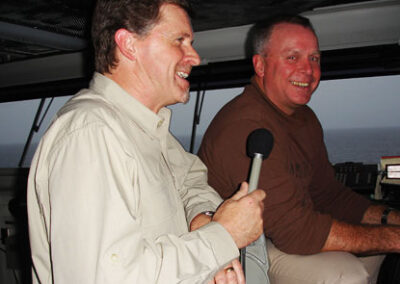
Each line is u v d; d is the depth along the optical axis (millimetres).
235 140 1699
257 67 1889
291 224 1632
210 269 911
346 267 1634
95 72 1100
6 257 2906
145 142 1049
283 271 1757
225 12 2455
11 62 3637
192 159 1467
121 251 802
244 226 1020
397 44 2521
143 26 1006
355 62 2680
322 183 2127
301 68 1799
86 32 2676
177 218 1097
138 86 1059
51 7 2188
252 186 1156
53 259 816
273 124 1738
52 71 3488
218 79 3084
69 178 825
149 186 988
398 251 1622
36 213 960
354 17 2475
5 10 2223
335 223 1661
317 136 2043
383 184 2410
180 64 1061
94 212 804
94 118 891
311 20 2533
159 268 848
